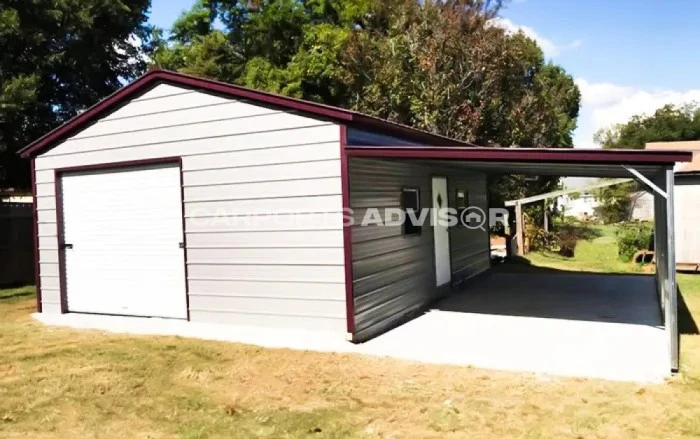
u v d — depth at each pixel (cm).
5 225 1348
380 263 782
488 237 1482
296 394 523
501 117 2016
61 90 1731
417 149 657
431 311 898
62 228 945
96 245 913
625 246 1642
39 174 963
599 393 505
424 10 2095
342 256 701
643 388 515
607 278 1249
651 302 934
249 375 582
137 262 877
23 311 1001
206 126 799
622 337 697
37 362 648
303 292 732
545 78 2691
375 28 2341
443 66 1883
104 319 879
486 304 952
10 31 1350
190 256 821
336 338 702
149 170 859
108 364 632
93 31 1650
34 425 463
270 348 680
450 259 1120
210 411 485
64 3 1490
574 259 1723
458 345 676
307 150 721
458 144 1214
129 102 864
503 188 1989
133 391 541
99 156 896
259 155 758
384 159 756
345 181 695
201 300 815
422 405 487
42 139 942
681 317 827
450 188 1127
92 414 485
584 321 795
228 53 2564
